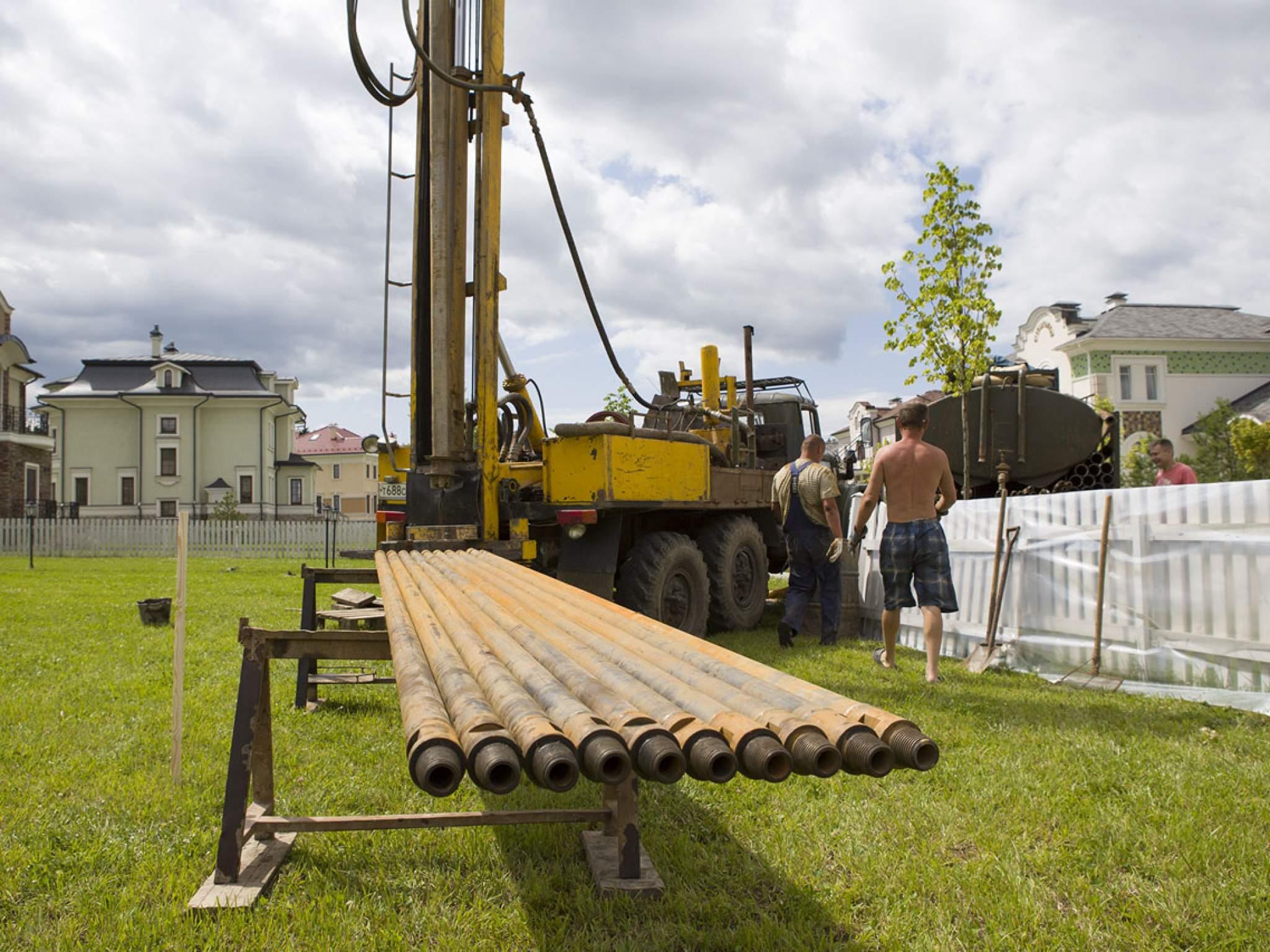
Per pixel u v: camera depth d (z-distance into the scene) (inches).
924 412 221.1
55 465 1700.3
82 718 177.6
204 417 1733.5
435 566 166.2
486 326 236.1
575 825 118.6
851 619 292.2
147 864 106.0
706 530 304.7
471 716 60.6
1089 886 98.5
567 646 84.8
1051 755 144.6
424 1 240.8
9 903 96.2
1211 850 105.0
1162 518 198.2
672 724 59.5
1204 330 1300.4
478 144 235.5
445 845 111.7
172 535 998.4
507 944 87.2
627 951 85.5
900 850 108.2
